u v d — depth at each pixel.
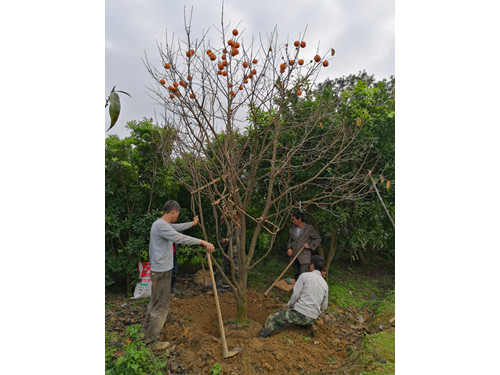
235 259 4.67
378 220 4.46
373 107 4.35
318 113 3.68
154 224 3.07
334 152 4.18
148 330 2.95
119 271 4.46
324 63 3.00
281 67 2.98
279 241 5.81
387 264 6.35
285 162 3.30
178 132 3.15
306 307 3.21
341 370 2.53
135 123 4.58
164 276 3.02
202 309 3.71
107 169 4.17
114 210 4.32
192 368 2.57
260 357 2.70
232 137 3.07
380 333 2.95
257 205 5.12
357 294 4.84
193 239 2.98
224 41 2.65
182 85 2.74
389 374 2.29
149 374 2.39
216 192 3.55
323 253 5.28
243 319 3.36
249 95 2.99
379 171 4.33
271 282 5.15
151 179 4.57
